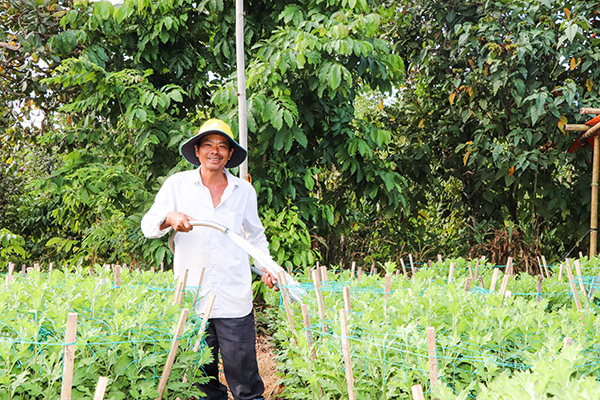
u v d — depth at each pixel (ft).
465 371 7.13
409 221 25.39
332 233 22.50
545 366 4.92
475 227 23.98
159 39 19.62
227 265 9.98
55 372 6.88
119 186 17.79
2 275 14.07
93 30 18.88
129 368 7.54
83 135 19.58
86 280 9.43
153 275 13.82
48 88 23.85
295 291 10.59
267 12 19.76
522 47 20.39
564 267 15.66
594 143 20.54
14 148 27.37
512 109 22.09
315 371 8.29
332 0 17.78
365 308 9.19
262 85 17.49
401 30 24.79
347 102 20.34
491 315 8.13
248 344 9.96
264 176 19.03
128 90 18.35
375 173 19.58
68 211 23.31
